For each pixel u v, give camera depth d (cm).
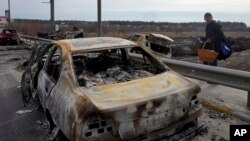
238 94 652
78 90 356
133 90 351
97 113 304
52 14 2323
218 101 597
